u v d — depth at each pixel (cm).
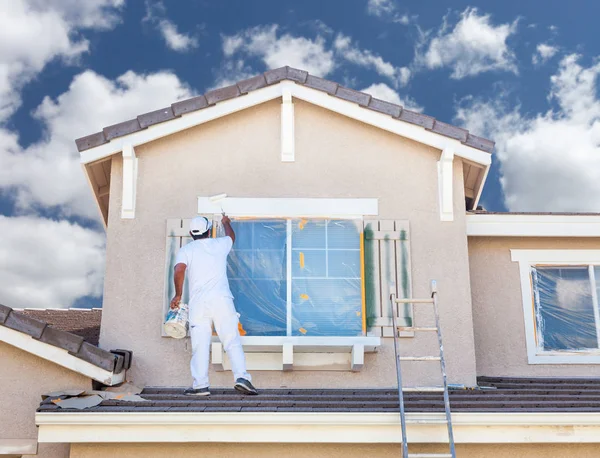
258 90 995
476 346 1020
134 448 804
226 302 838
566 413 782
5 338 828
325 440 772
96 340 1059
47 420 762
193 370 825
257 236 970
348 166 998
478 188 1044
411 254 971
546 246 1060
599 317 1040
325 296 952
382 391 883
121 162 993
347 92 991
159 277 951
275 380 917
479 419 779
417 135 993
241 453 808
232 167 993
